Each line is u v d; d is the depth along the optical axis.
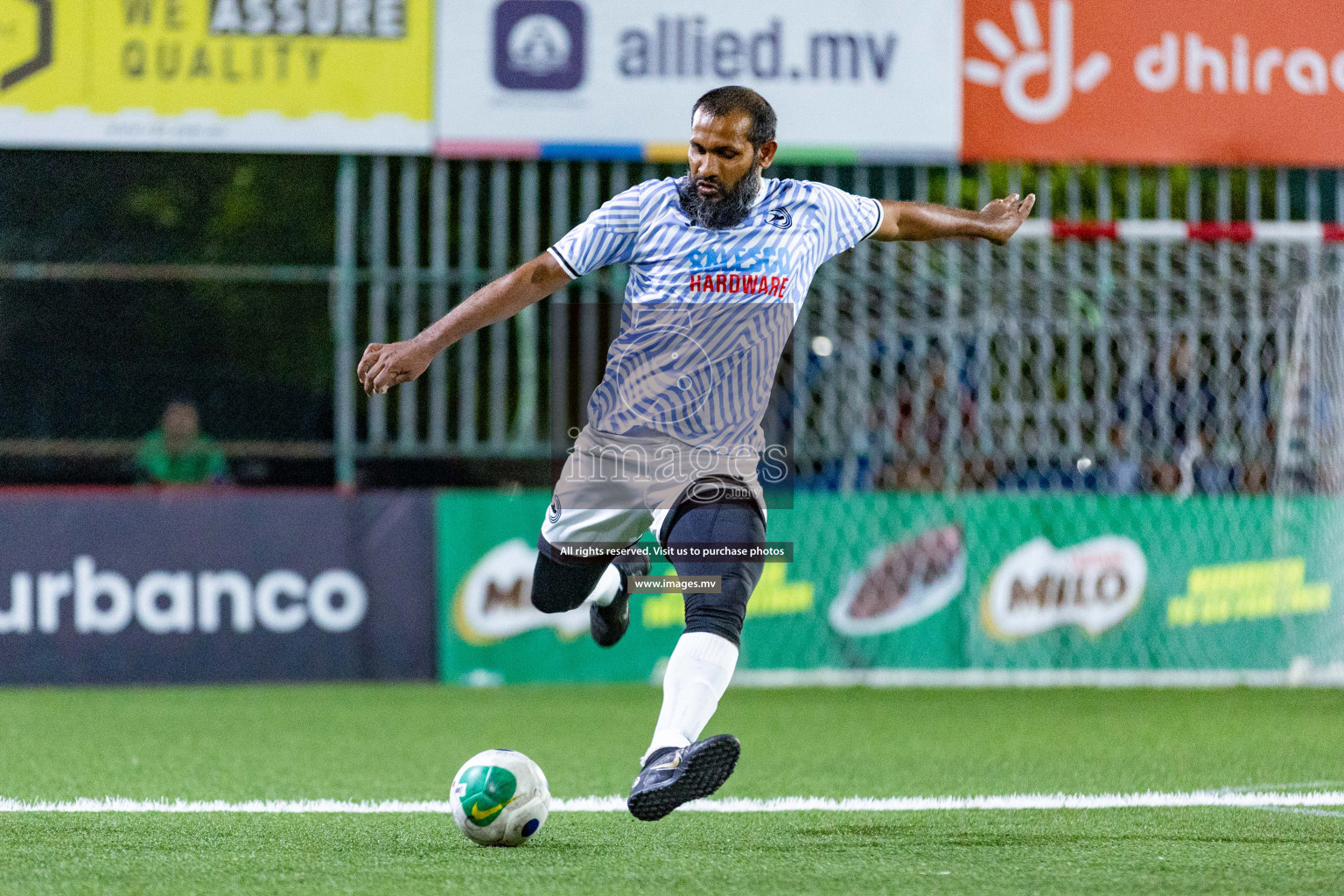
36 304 41.12
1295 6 30.17
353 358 29.80
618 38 29.31
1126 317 31.75
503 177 29.67
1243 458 31.80
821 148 29.59
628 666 30.59
